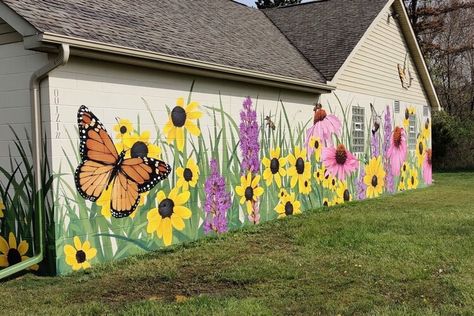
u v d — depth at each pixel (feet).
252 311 16.02
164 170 25.91
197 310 16.16
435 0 104.47
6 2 19.95
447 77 99.71
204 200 28.58
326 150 40.81
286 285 18.99
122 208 23.65
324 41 45.65
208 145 28.94
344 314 15.88
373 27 47.03
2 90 21.84
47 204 20.88
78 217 21.67
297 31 48.91
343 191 43.14
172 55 24.75
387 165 50.60
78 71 21.77
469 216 33.55
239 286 19.08
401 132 53.93
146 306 16.62
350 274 20.18
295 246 25.44
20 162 21.54
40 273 21.21
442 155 83.30
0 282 20.12
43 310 16.60
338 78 40.40
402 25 53.67
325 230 28.86
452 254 22.93
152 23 29.27
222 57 29.94
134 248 24.22
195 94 28.02
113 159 23.24
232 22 42.24
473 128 81.71
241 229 30.66
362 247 24.59
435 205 40.14
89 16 24.40
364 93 46.44
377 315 15.58
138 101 24.57
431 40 103.96
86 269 21.59
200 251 24.70
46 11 21.77
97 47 21.02
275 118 35.01
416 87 58.13
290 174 36.50
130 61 23.30
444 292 17.76
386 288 18.39
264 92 33.83
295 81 34.60
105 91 22.95
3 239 22.18
